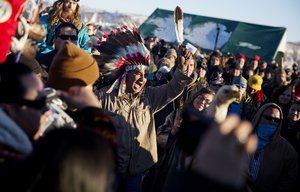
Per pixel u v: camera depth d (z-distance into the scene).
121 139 3.38
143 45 3.59
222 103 2.84
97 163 1.34
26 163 1.40
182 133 1.60
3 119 1.67
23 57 2.85
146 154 3.50
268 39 22.73
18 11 2.41
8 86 1.80
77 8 4.75
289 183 3.69
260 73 11.73
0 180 1.41
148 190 3.46
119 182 2.35
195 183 1.23
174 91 3.56
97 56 3.63
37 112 1.86
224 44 22.83
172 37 20.28
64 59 2.33
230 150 1.18
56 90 2.35
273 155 3.63
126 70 3.50
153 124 3.60
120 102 3.48
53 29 4.20
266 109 3.65
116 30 3.64
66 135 1.38
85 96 1.90
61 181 1.31
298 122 4.67
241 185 1.23
